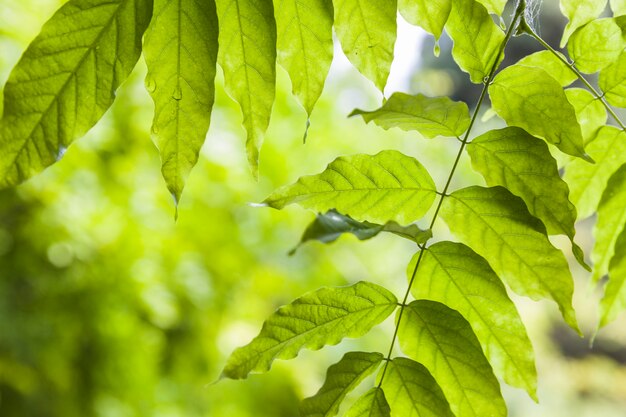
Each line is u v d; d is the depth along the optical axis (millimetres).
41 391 1324
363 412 549
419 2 563
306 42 553
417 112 544
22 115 511
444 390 557
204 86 527
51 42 512
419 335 556
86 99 517
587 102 619
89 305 1325
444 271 562
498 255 569
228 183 1399
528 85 571
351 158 561
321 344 558
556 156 649
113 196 1318
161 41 522
